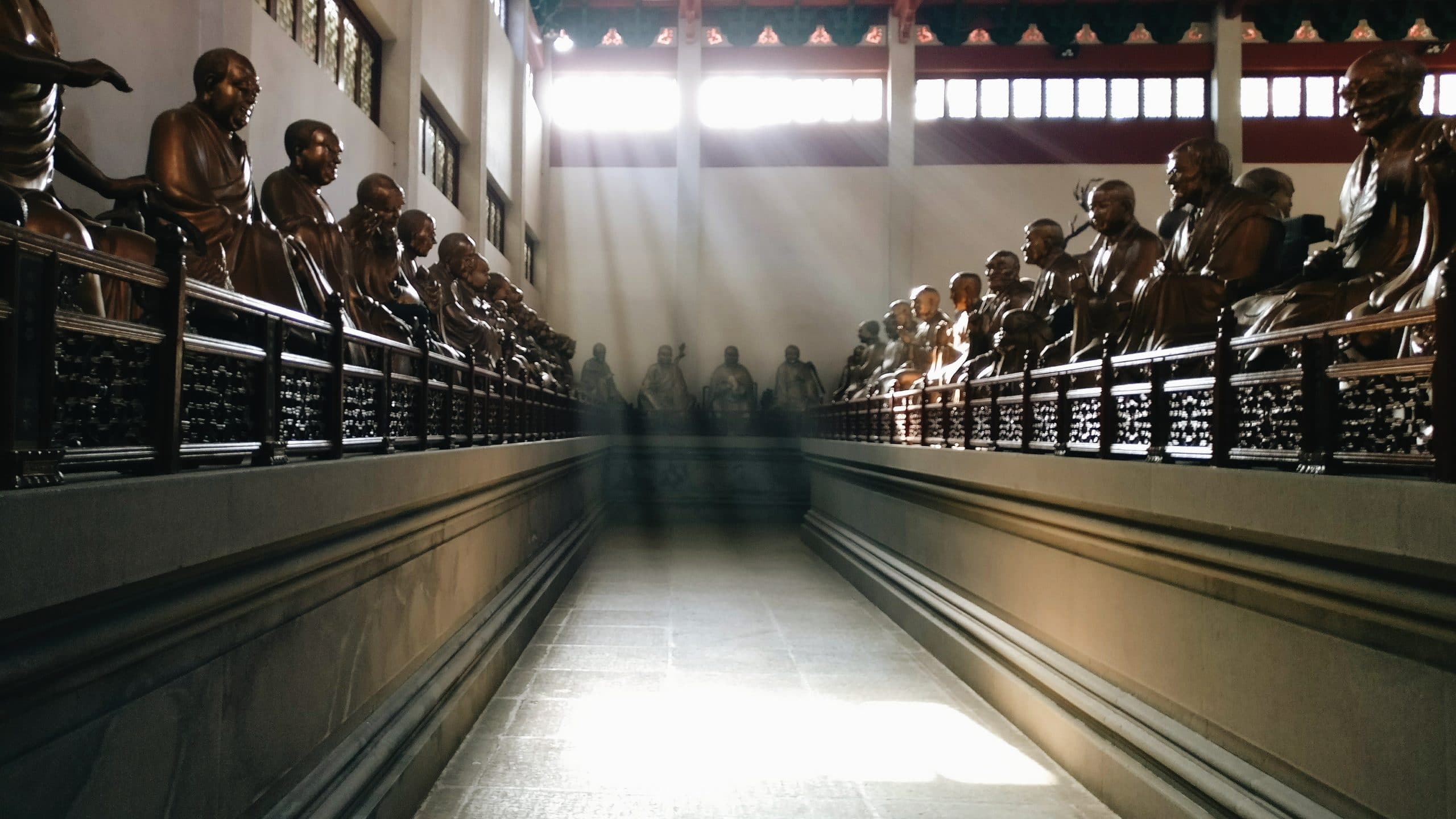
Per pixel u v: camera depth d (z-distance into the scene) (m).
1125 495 3.49
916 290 12.48
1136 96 19.12
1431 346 2.80
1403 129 4.16
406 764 3.33
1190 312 4.67
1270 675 2.76
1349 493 2.24
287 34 7.29
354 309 5.39
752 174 19.64
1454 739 2.06
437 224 11.40
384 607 3.47
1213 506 2.88
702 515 16.22
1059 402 4.51
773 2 18.95
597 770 3.98
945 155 19.23
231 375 2.45
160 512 1.77
